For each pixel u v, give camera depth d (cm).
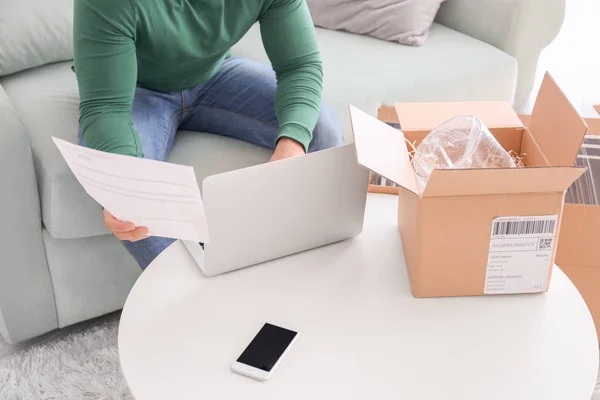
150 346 112
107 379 163
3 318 166
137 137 149
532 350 111
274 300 121
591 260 152
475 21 231
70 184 154
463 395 103
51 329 175
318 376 106
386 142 129
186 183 107
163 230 120
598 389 155
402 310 119
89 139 146
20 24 185
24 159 150
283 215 125
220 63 181
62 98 176
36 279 165
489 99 224
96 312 177
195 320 117
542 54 289
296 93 165
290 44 166
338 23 232
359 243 135
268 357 108
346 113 197
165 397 104
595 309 160
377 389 104
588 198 145
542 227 116
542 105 134
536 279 121
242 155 174
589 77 277
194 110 181
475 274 120
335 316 117
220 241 122
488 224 115
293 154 154
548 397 103
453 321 117
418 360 109
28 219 157
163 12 151
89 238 166
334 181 126
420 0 221
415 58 215
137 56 160
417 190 118
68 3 193
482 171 108
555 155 125
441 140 133
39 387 162
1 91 158
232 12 160
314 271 128
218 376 107
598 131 160
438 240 116
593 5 289
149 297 121
